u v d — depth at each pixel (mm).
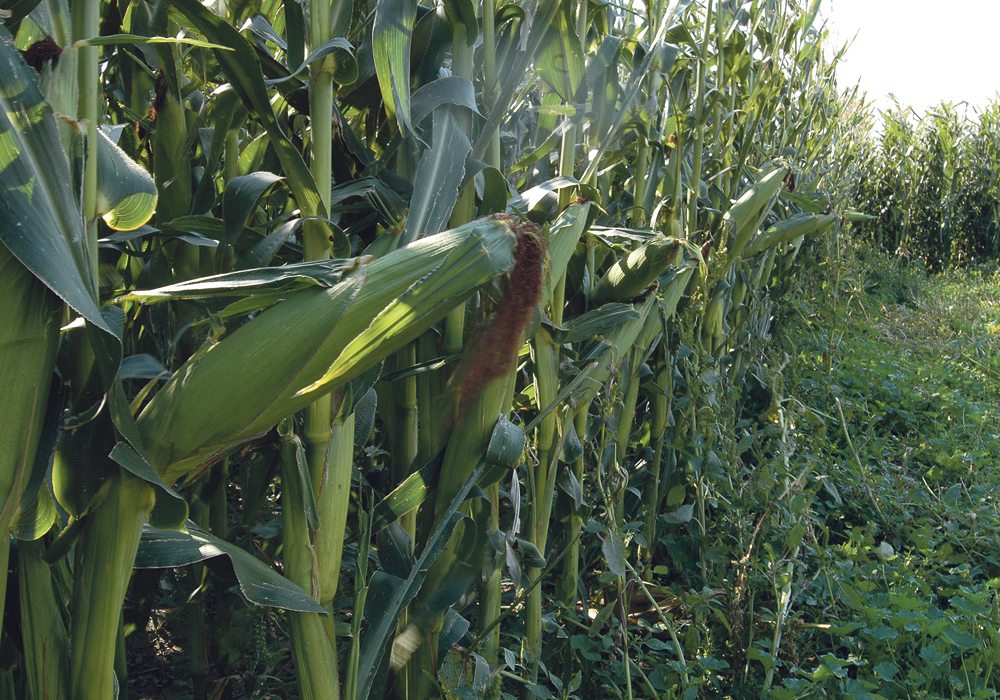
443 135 1582
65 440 1125
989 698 2369
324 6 1379
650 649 2600
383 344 1174
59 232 968
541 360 2078
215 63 1933
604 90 2125
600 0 2359
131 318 1924
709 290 3289
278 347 1091
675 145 2877
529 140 2748
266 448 1773
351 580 2248
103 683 1177
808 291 5438
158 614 2537
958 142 12305
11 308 971
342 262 1123
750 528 2826
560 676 2488
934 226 12359
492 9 1823
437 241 1171
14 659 1374
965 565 3100
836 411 4492
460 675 1810
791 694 2193
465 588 1817
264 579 1328
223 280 1098
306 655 1438
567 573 2426
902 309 7621
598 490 2363
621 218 2994
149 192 1141
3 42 940
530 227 1350
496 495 1885
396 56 1486
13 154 923
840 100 6648
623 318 2127
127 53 1772
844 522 3617
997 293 9422
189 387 1103
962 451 4297
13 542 1305
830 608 2770
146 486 1134
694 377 2922
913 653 2525
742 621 2539
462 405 1657
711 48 3656
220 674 2096
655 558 3258
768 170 3541
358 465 2273
